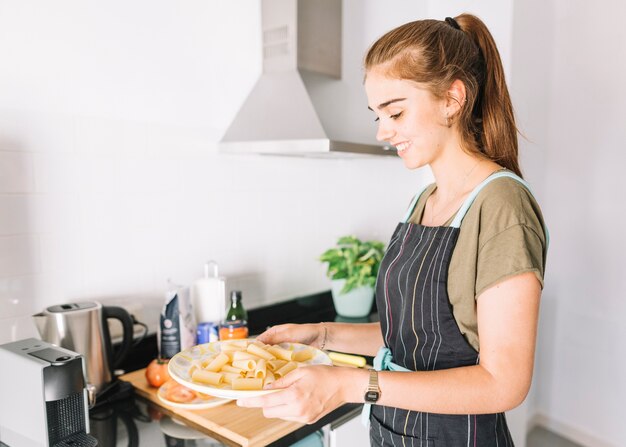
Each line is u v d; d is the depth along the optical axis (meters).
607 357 2.43
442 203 1.01
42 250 1.46
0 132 1.36
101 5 1.52
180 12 1.71
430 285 0.93
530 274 0.79
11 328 1.41
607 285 2.41
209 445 1.15
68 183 1.49
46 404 1.01
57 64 1.45
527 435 2.60
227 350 1.14
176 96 1.72
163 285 1.75
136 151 1.64
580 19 2.40
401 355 1.02
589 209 2.45
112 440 1.17
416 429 1.00
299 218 2.19
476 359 0.92
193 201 1.81
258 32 1.95
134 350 1.62
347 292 2.12
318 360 1.06
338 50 1.98
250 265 2.02
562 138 2.51
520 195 0.85
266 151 1.66
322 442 1.33
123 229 1.63
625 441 2.39
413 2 2.55
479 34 0.95
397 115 0.91
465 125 0.93
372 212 2.54
